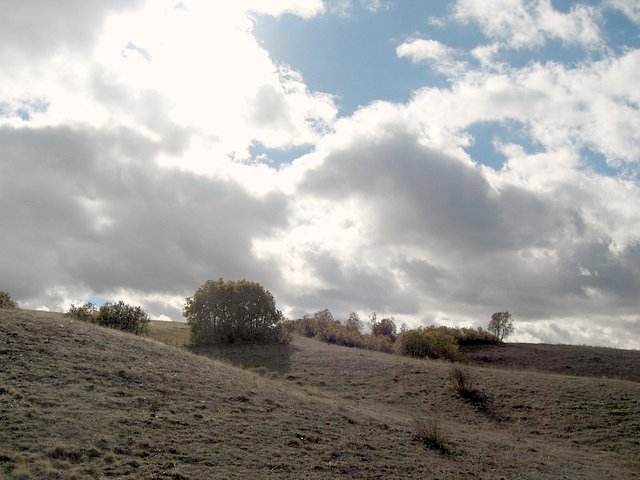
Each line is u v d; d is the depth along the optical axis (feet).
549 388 86.63
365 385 88.89
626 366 128.77
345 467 44.75
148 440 42.91
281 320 130.21
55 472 35.32
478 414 77.00
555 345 165.78
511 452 58.65
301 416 56.49
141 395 53.21
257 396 61.11
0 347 58.03
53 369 55.01
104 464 37.93
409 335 135.74
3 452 36.81
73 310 111.75
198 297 125.70
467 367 102.12
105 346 67.10
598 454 63.52
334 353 113.80
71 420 43.73
